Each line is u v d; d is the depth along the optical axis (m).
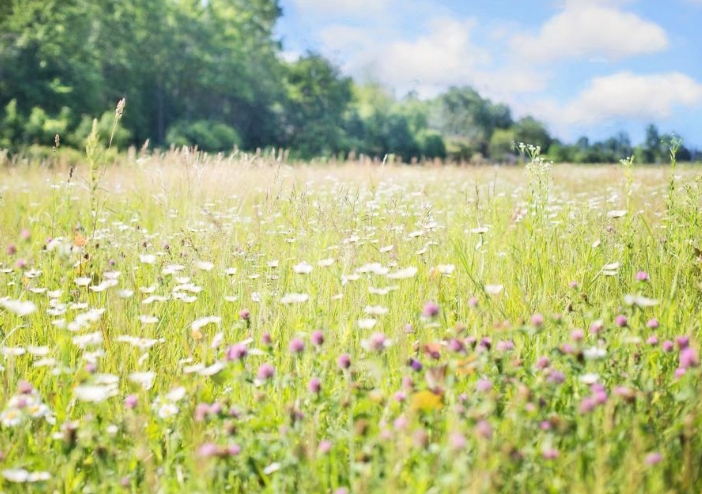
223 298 3.79
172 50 56.12
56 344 3.12
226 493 2.19
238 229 6.09
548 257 4.17
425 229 4.90
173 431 2.50
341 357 2.43
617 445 2.09
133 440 2.37
